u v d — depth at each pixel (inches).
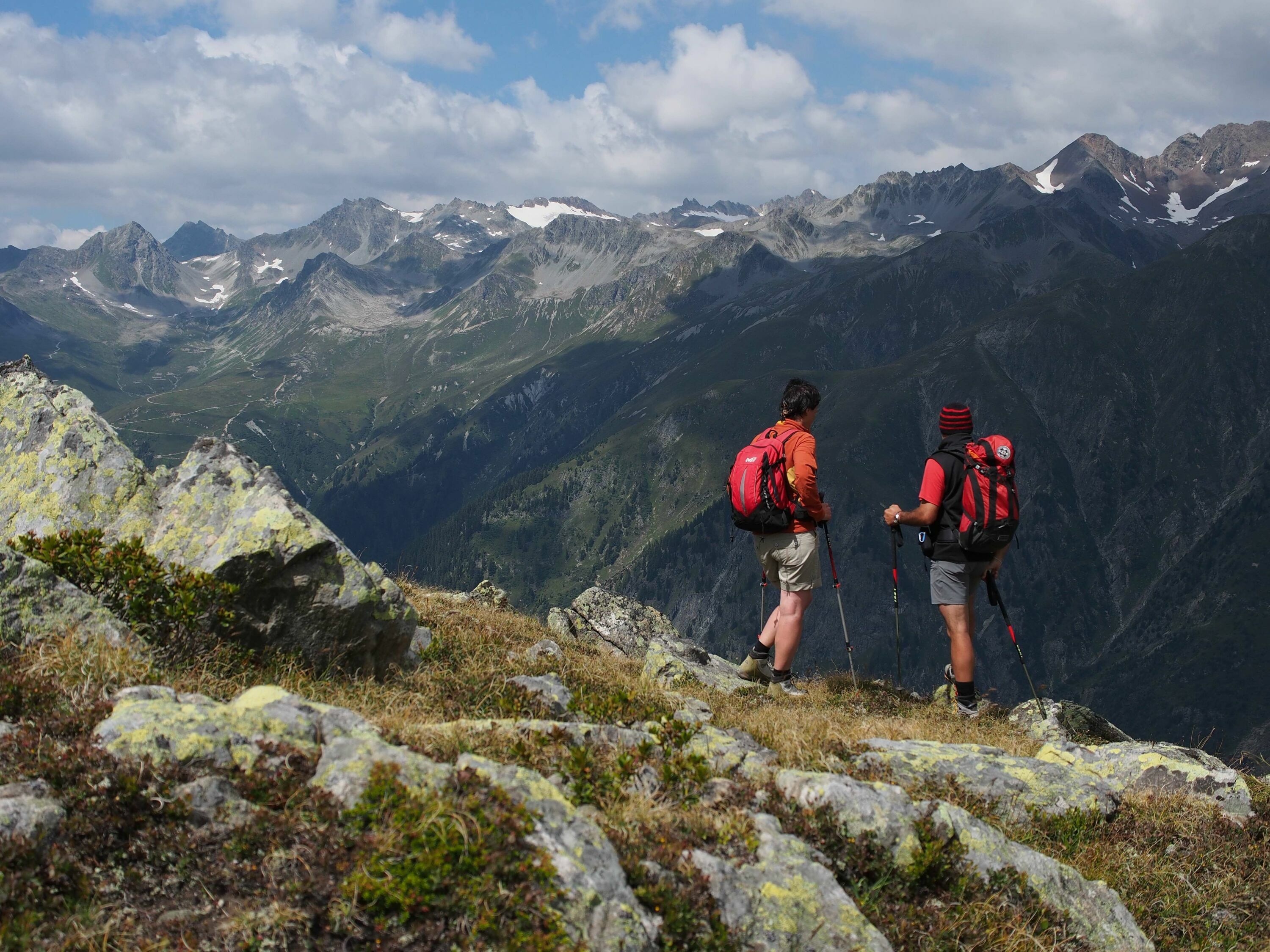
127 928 176.4
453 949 179.9
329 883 189.8
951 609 497.0
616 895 197.5
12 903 173.3
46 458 432.5
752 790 269.3
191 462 421.4
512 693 374.3
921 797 311.6
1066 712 604.4
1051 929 252.5
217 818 203.3
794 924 215.0
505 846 195.2
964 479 483.5
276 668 355.3
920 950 232.4
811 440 458.3
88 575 338.0
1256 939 300.4
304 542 370.3
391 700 334.3
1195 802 383.6
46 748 216.1
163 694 248.4
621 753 277.4
